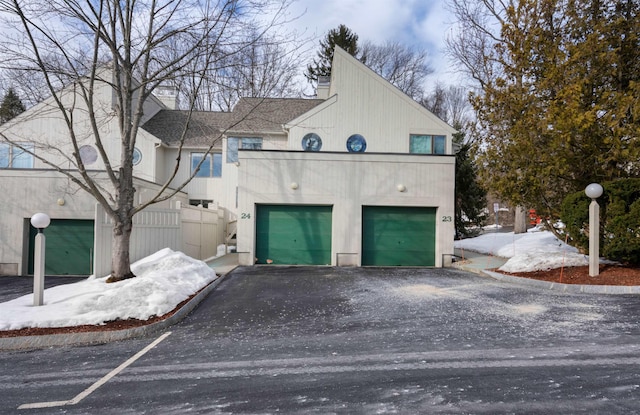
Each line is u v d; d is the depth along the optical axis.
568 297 8.04
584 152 10.71
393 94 17.72
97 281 9.78
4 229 13.98
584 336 5.44
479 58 19.83
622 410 3.34
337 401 3.63
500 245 18.12
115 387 4.15
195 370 4.60
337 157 14.03
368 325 6.35
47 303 7.62
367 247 14.15
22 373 4.66
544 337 5.43
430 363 4.57
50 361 5.10
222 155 20.72
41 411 3.62
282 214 14.17
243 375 4.38
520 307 7.25
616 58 10.57
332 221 14.09
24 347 5.75
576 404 3.46
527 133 10.96
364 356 4.90
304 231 14.17
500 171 12.09
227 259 15.59
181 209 13.55
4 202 14.02
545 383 3.91
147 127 21.06
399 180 14.12
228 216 20.39
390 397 3.68
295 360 4.84
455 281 10.40
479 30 19.98
